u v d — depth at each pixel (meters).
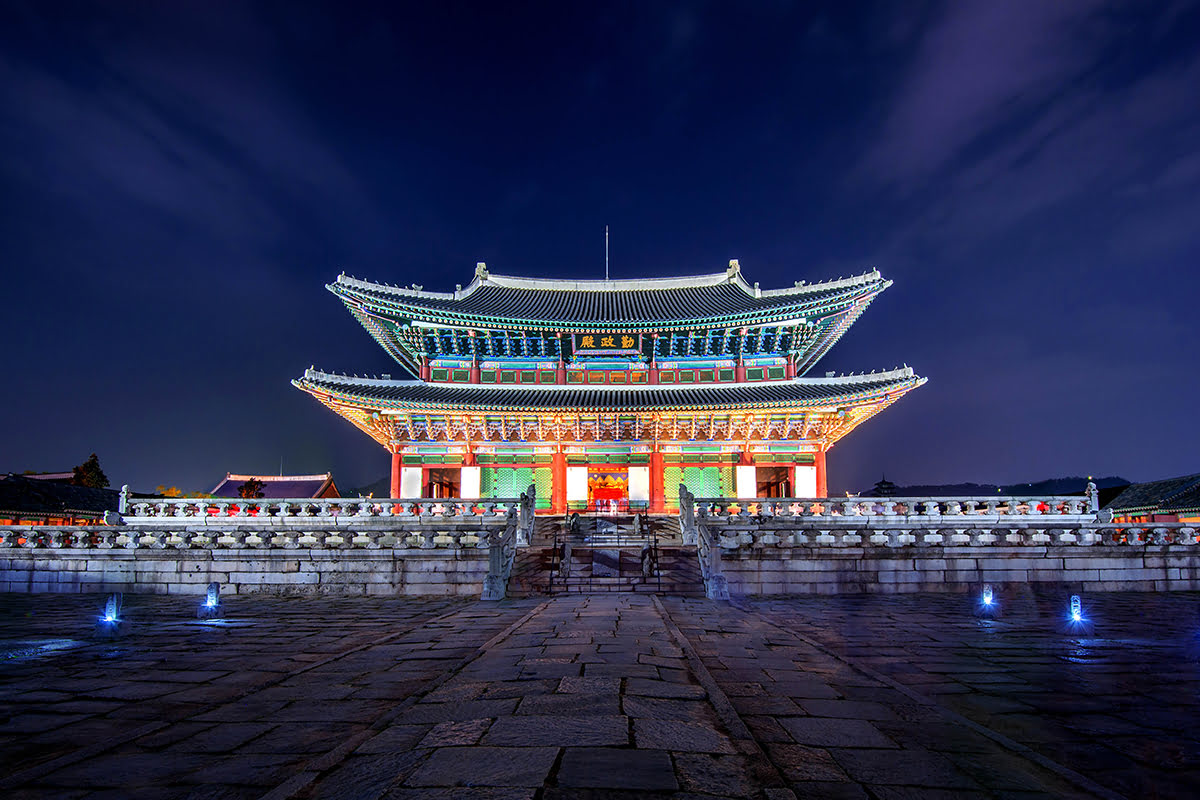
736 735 8.08
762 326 51.88
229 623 19.41
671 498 49.66
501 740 7.63
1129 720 9.99
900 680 12.31
